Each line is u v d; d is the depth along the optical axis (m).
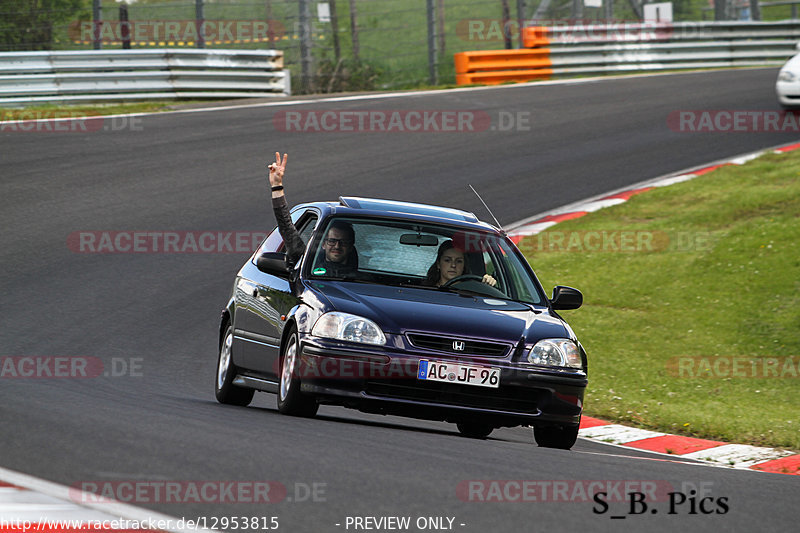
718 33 111.88
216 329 40.94
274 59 89.56
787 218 49.81
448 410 23.22
